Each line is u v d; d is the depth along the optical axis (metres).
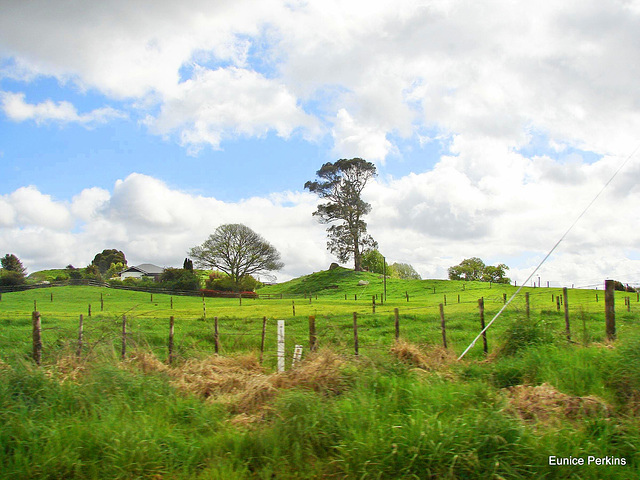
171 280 85.94
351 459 5.57
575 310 26.72
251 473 5.58
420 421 6.06
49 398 7.46
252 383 8.41
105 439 5.96
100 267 123.06
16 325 24.66
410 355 10.77
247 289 84.12
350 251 105.50
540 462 5.50
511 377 9.42
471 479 5.31
